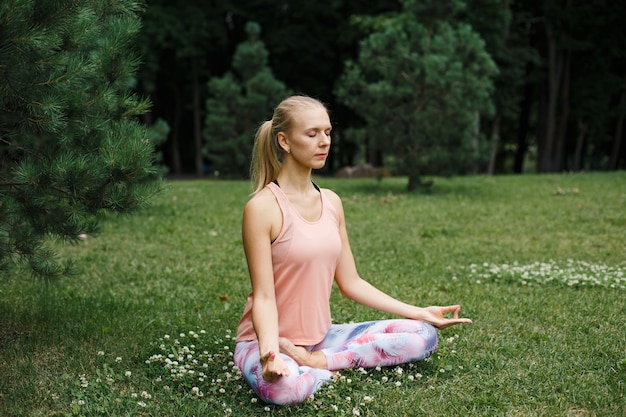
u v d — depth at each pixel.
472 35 14.26
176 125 32.72
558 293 5.36
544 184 15.69
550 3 27.27
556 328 4.38
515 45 27.47
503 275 5.95
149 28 27.47
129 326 4.38
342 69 31.58
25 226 3.78
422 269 6.45
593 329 4.33
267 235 3.21
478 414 3.04
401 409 3.07
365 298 3.57
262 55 22.69
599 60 28.83
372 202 12.23
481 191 14.23
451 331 4.30
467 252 7.30
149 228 8.78
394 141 14.17
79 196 3.50
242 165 22.19
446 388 3.32
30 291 5.30
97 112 3.65
